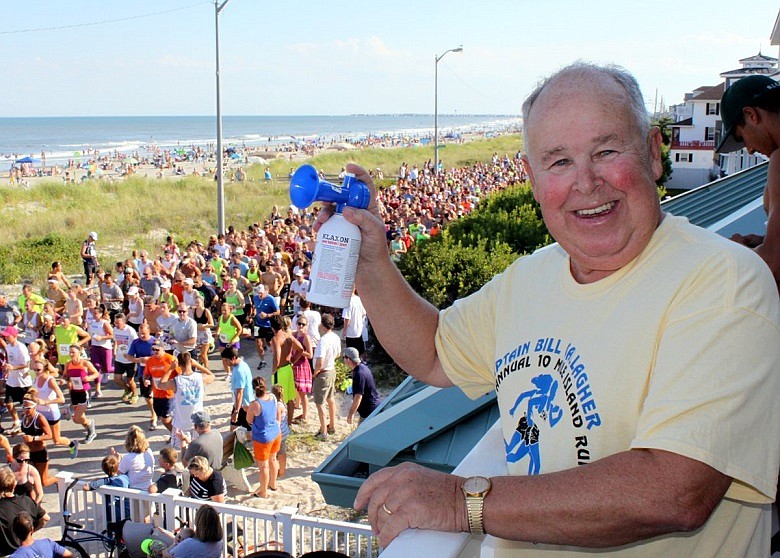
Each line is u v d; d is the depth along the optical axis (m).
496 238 16.53
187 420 11.02
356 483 3.94
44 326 14.88
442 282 14.65
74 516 8.13
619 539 1.11
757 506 1.29
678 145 48.97
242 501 9.77
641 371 1.24
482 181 44.62
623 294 1.30
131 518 7.91
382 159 71.69
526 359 1.44
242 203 40.56
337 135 192.38
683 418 1.10
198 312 15.95
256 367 15.54
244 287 17.80
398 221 24.30
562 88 1.35
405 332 1.81
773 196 2.21
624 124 1.31
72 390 11.83
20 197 38.12
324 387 11.72
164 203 38.84
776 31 10.51
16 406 13.71
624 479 1.09
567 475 1.14
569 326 1.37
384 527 1.22
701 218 6.95
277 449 9.98
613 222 1.30
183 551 6.66
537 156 1.38
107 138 180.38
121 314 14.06
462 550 1.21
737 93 2.33
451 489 1.20
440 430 3.96
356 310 14.27
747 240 2.72
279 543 7.09
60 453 11.58
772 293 1.21
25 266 25.17
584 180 1.29
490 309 1.68
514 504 1.13
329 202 1.79
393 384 14.30
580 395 1.31
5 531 7.05
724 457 1.07
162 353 11.50
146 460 8.85
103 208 36.06
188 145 134.62
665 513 1.07
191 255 19.36
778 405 1.13
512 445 1.43
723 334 1.14
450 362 1.77
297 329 12.44
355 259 1.75
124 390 13.77
